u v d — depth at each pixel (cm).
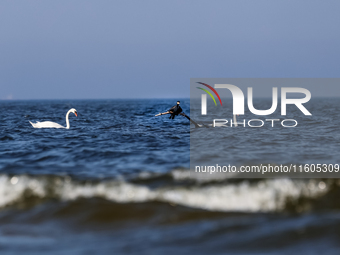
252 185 868
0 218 770
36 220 751
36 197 879
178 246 583
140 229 686
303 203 818
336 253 531
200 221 713
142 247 587
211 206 819
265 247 564
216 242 592
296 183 867
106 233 675
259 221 686
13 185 906
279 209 804
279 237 598
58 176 944
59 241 643
